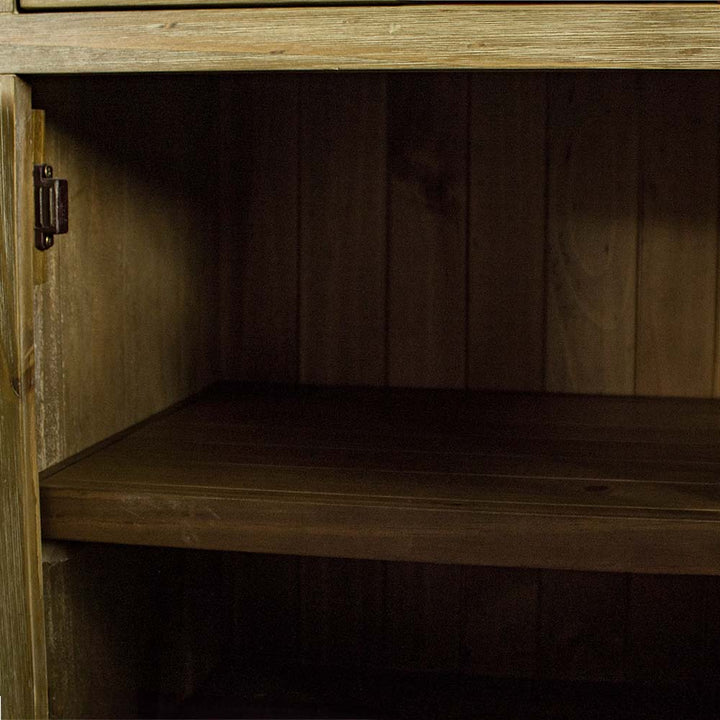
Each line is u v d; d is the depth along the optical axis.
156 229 1.58
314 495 1.17
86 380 1.35
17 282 1.11
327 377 1.87
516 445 1.42
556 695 1.69
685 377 1.78
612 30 0.98
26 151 1.11
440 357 1.83
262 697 1.65
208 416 1.60
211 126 1.82
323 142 1.82
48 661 1.19
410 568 1.77
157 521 1.17
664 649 1.73
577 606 1.74
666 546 1.08
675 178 1.74
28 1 1.07
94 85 1.33
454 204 1.79
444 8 1.01
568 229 1.77
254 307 1.88
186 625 1.63
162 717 1.54
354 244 1.83
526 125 1.76
